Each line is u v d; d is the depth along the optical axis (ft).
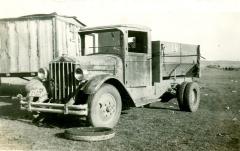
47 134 16.90
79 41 23.22
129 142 15.25
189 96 25.53
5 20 35.58
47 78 19.74
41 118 20.08
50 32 34.40
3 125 19.26
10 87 43.88
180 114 24.18
